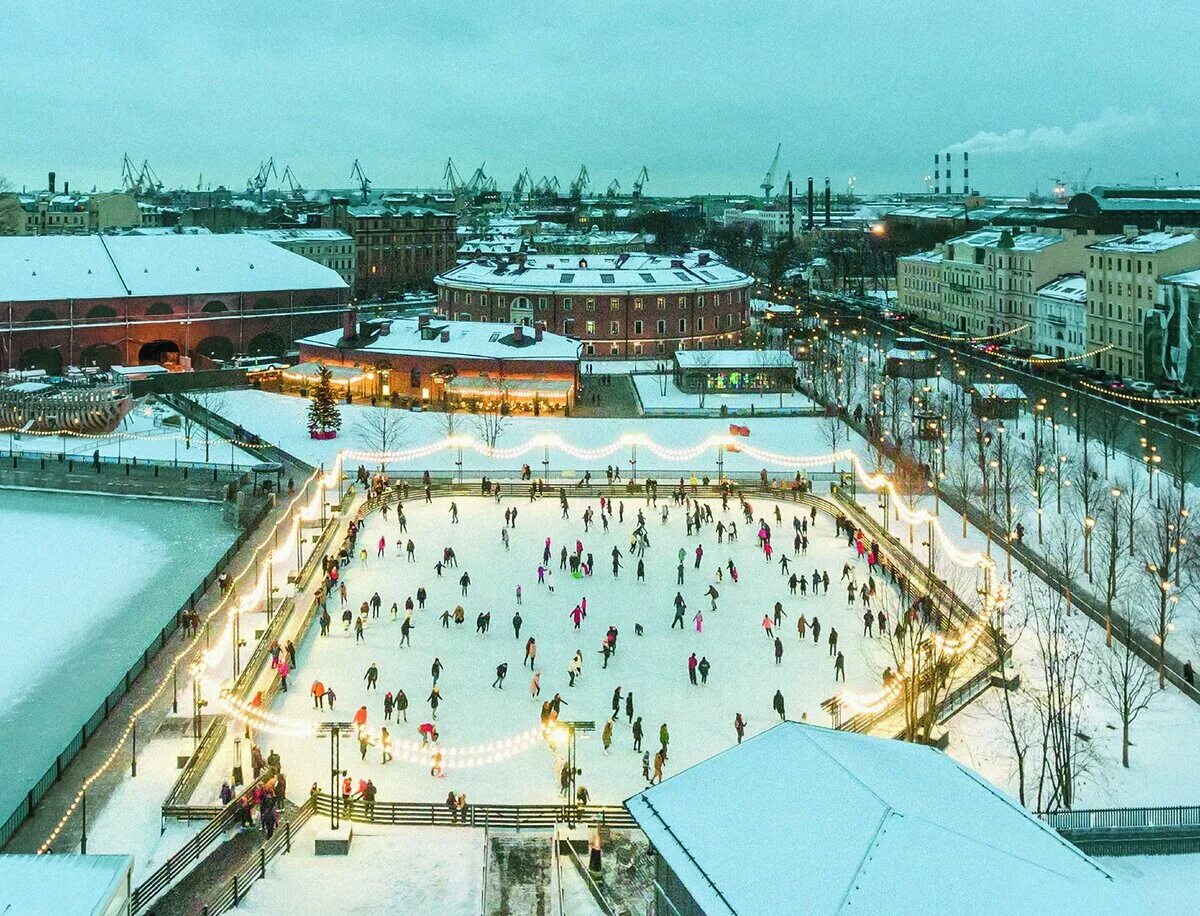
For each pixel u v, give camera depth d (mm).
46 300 177875
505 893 49312
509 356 162500
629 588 91812
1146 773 60438
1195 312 151875
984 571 89562
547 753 63781
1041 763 61500
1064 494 111375
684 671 75250
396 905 47656
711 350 180375
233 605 81688
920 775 40625
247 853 51719
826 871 35062
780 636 81438
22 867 38906
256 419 154500
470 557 99688
